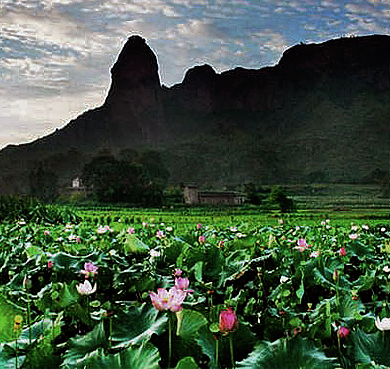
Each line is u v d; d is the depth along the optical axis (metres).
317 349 2.64
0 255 6.77
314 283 5.09
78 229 11.53
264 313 4.27
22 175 188.50
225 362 3.04
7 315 3.46
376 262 6.87
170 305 2.66
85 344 3.10
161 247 6.97
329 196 142.88
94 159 109.62
